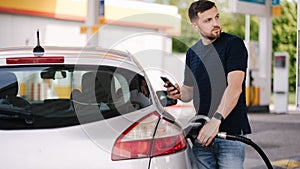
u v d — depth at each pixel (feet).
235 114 12.82
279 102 61.57
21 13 62.69
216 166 13.41
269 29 63.77
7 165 10.32
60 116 10.99
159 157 10.93
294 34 114.73
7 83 11.94
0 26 61.52
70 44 68.95
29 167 10.32
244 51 12.69
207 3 12.81
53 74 12.20
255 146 12.47
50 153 10.42
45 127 10.75
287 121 50.21
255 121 49.98
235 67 12.46
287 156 30.01
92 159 10.46
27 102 11.62
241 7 58.95
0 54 12.47
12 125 10.79
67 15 67.62
